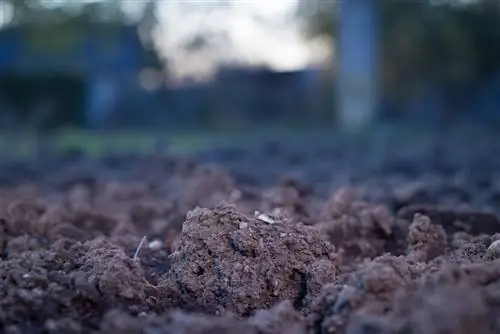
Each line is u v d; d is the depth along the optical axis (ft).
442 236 18.83
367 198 28.55
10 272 14.65
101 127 98.07
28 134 78.89
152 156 52.80
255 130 92.53
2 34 104.63
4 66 98.94
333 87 105.19
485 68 96.17
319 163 50.70
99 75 105.81
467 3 95.96
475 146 57.88
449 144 60.54
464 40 96.02
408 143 63.77
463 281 13.58
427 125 84.64
